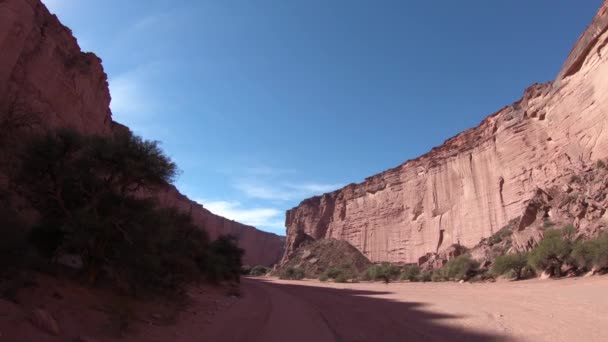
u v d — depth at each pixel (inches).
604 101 1615.4
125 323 357.4
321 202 5093.5
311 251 4357.8
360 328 466.9
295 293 1253.7
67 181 539.8
